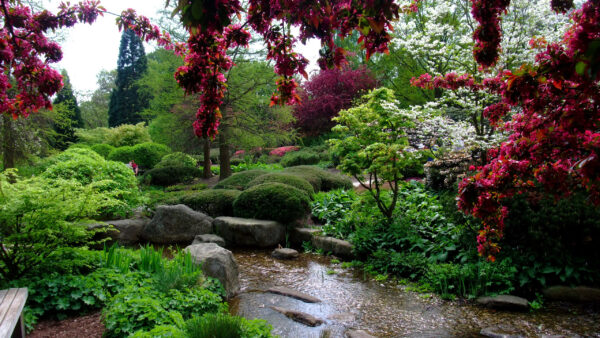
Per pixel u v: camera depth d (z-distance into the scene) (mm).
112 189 6906
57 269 3713
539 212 4070
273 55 1966
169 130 12023
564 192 1922
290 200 6895
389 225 5727
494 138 5059
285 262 5742
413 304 4027
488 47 1785
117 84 29625
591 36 1299
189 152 13102
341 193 7906
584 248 3941
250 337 2375
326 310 3926
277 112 12234
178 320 2574
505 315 3635
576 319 3453
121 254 4191
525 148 2059
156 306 2949
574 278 3893
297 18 1631
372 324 3578
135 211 7965
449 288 4188
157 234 6949
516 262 4145
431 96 13273
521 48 5492
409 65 13297
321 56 1877
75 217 3979
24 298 2510
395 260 4926
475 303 3951
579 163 1558
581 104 1635
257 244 6605
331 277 4984
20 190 3705
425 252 4938
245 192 7359
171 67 11648
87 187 3967
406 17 11656
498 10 1715
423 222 5660
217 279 4082
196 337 2285
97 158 8117
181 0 1345
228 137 11953
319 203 7656
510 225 4203
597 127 1574
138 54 29453
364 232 5727
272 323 3594
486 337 3248
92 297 3389
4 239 3400
